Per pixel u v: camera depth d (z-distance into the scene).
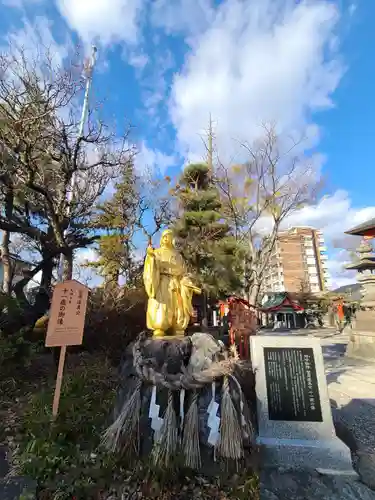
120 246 13.42
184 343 4.40
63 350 4.50
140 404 3.68
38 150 9.58
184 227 15.75
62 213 10.16
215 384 3.65
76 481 3.12
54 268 14.92
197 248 15.38
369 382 7.38
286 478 3.42
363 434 4.52
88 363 7.26
